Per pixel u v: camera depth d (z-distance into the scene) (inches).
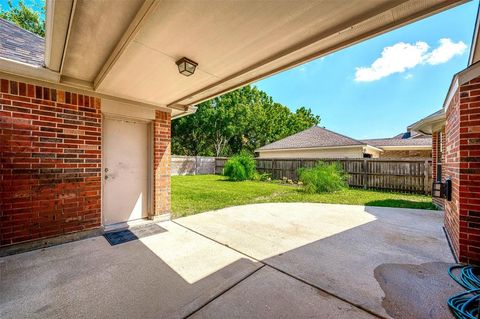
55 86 130.7
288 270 102.7
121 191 167.6
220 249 127.0
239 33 87.9
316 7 73.8
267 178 518.6
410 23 81.3
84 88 139.7
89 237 143.9
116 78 127.0
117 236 147.0
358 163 406.6
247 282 92.6
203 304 78.2
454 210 125.3
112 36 89.3
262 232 157.8
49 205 128.8
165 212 186.2
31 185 122.8
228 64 114.3
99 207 148.8
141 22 76.5
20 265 105.9
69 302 79.0
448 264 109.0
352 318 71.2
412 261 112.3
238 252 123.0
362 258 115.9
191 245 132.7
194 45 95.8
